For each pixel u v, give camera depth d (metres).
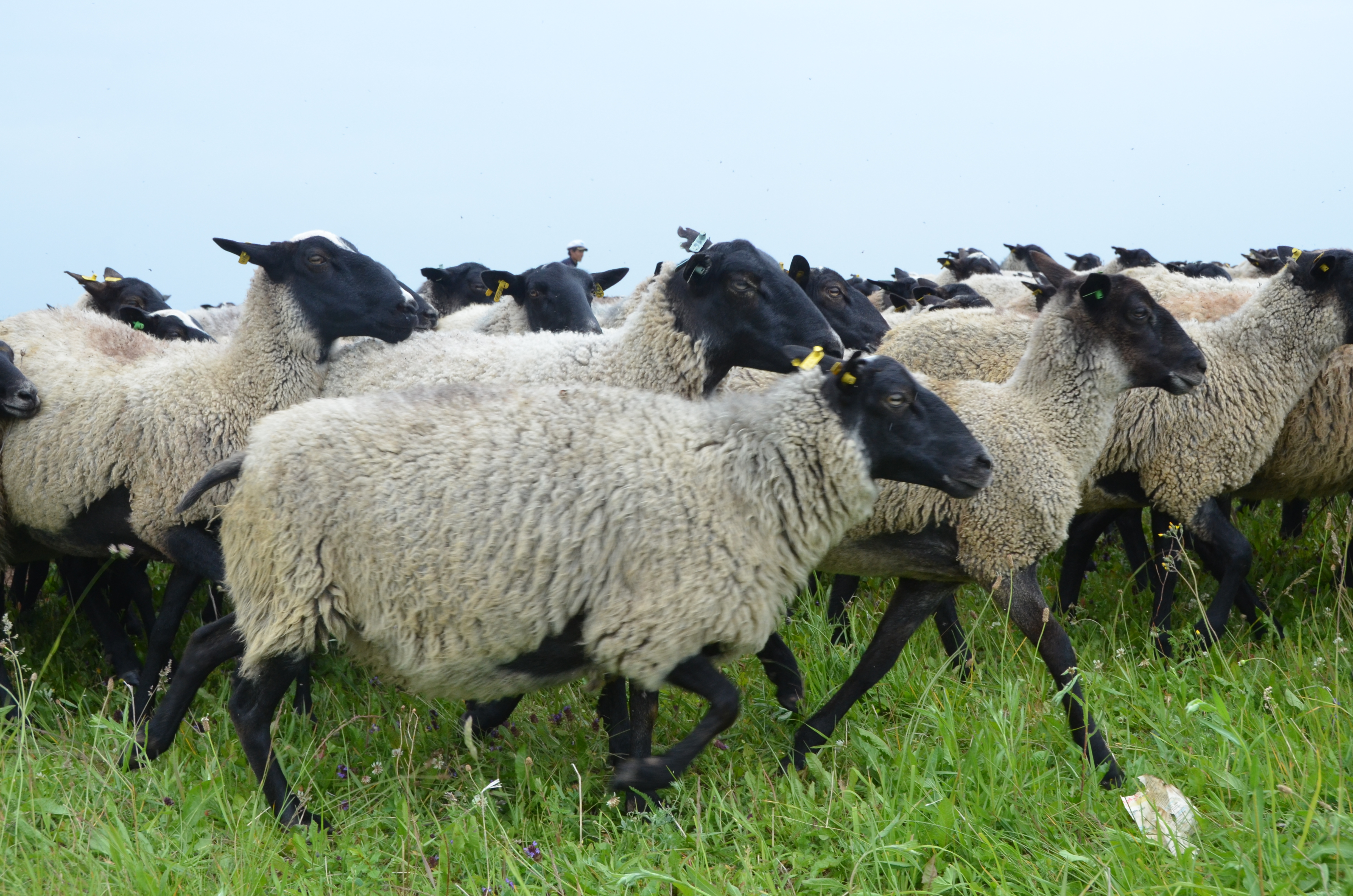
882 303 11.86
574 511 4.29
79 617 7.12
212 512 5.79
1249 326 6.53
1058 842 4.12
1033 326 6.15
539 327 7.91
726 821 4.51
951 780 4.52
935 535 5.37
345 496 4.29
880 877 3.91
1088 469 5.64
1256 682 5.39
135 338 6.93
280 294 6.12
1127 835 3.90
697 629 4.30
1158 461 6.46
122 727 4.80
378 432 4.41
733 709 4.37
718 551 4.34
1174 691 5.42
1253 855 3.75
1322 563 7.10
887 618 5.45
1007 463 5.25
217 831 4.37
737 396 4.79
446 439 4.41
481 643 4.34
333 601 4.34
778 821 4.34
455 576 4.25
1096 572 8.01
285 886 4.00
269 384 6.11
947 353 7.01
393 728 5.31
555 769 4.98
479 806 4.39
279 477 4.33
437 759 4.98
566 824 4.46
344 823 4.53
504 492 4.30
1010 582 5.24
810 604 6.75
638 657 4.29
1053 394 5.52
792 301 5.81
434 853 4.32
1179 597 7.16
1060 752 4.90
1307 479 7.20
